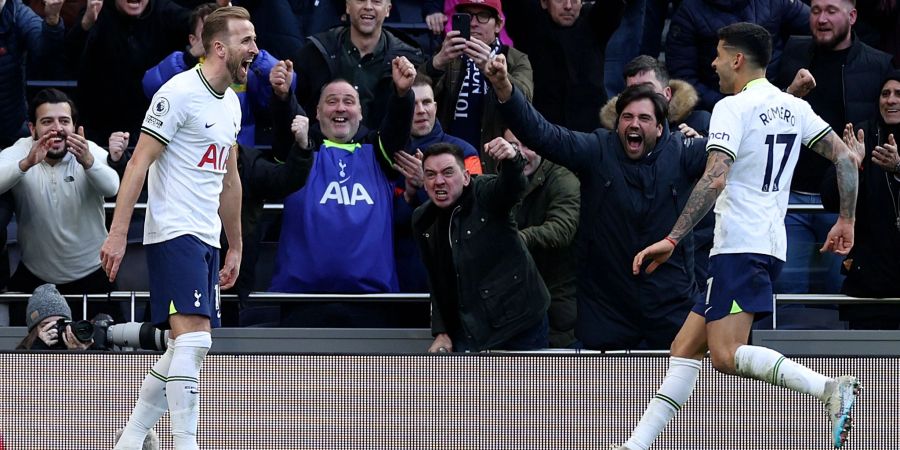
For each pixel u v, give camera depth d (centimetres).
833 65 2911
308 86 2925
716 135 1867
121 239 1836
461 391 2138
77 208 2705
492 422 2133
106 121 3045
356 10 2903
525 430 2130
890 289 2656
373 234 2662
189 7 3122
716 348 1891
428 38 3319
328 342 2628
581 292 2473
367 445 2134
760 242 1883
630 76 2664
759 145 1886
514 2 3058
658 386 2130
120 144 2778
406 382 2138
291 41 3141
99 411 2136
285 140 2620
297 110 2609
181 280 1870
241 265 2611
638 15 3256
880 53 2917
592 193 2442
